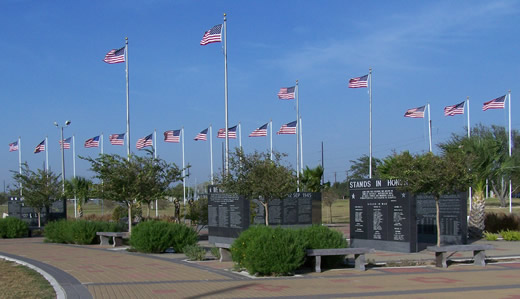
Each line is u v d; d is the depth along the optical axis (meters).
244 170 19.03
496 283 12.88
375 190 21.00
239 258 14.85
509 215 29.16
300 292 11.67
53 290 11.91
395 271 15.13
